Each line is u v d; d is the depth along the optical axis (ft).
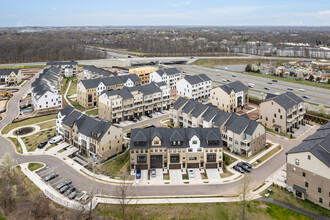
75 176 245.65
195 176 246.06
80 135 288.10
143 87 409.90
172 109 365.40
